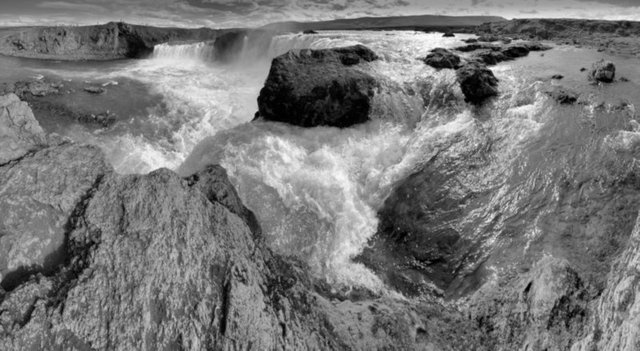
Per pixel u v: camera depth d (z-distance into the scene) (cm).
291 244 1046
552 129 1166
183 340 424
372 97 1458
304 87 1447
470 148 1203
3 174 466
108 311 414
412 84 1539
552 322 496
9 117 538
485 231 960
